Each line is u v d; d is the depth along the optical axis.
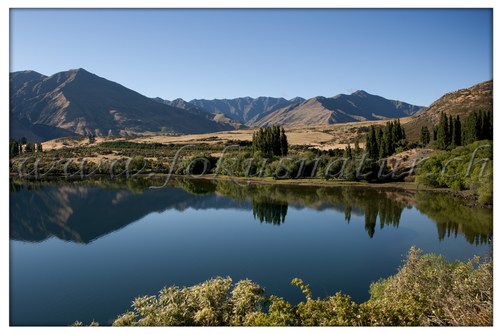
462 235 38.62
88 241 41.19
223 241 39.97
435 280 15.47
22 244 40.16
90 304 24.80
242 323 12.23
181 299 13.50
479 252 32.84
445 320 11.20
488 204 51.38
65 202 65.19
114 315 23.12
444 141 84.12
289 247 36.97
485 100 145.75
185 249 37.31
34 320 22.41
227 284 14.21
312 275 28.86
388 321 11.36
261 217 51.88
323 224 46.41
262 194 71.19
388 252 34.31
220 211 56.69
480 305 11.45
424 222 44.81
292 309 12.26
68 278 29.53
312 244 37.75
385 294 15.94
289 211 55.06
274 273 29.64
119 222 50.41
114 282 28.75
